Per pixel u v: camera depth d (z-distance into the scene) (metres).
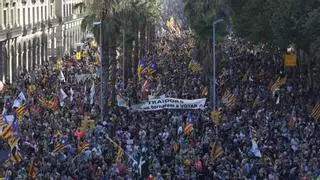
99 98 122.19
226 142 87.06
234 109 110.25
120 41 150.38
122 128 95.31
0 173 74.94
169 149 82.31
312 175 72.44
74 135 89.44
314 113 103.69
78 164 77.81
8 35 191.38
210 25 117.94
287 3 118.88
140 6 151.75
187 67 168.12
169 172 74.88
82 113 108.31
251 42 150.00
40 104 115.12
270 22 125.38
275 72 163.25
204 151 83.75
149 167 77.12
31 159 76.12
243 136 87.00
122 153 80.00
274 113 104.31
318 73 138.62
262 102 113.31
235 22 145.12
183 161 77.88
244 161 75.31
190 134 89.31
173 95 122.31
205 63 121.56
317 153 79.94
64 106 113.88
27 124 95.56
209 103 116.56
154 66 152.50
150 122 97.44
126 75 153.25
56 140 87.31
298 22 116.75
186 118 99.94
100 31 119.75
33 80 158.38
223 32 118.75
